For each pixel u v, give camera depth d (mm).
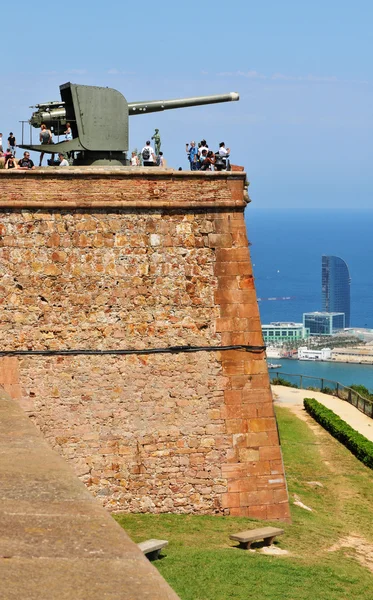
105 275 39125
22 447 13961
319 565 35219
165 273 39500
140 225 39312
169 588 9164
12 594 8977
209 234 39688
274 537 37469
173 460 39562
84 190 38844
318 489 51531
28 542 10102
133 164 45344
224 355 39750
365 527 44094
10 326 38594
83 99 41594
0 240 38469
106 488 39156
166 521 38438
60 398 38906
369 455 58406
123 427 39281
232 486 39812
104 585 9133
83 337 39031
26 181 38438
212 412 39750
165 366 39500
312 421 75812
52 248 38750
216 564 33125
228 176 39562
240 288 39844
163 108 43844
